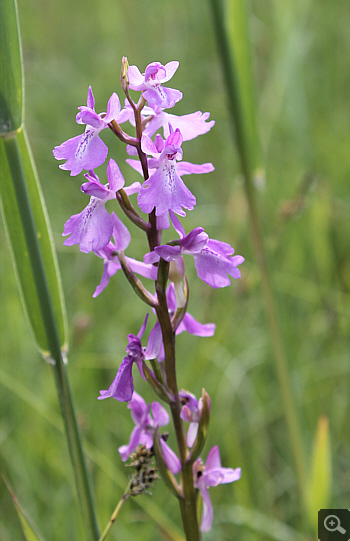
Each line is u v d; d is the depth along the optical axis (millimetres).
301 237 852
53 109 1121
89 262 831
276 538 557
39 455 623
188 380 631
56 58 1245
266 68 1057
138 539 563
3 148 464
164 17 1253
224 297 783
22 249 470
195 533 447
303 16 911
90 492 480
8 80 457
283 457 672
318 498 542
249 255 844
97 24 1317
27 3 1282
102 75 1168
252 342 763
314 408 675
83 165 430
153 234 435
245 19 549
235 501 589
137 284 437
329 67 1117
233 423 640
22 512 469
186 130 448
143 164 431
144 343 707
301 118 859
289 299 795
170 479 444
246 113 559
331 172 971
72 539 560
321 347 746
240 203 762
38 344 475
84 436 604
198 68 1195
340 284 814
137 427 461
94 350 721
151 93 429
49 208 919
